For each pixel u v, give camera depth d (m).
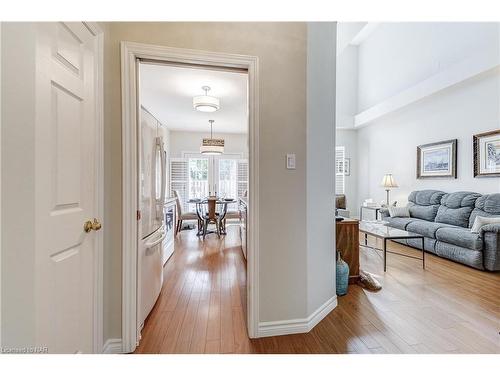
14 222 0.88
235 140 7.18
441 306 2.22
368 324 1.94
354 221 2.76
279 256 1.81
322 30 2.09
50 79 1.03
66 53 1.15
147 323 1.94
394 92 5.66
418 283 2.74
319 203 2.05
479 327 1.89
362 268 3.24
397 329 1.87
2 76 0.84
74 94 1.23
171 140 6.88
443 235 3.53
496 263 2.97
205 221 5.13
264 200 1.78
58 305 1.10
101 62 1.49
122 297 1.62
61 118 1.11
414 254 3.90
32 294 0.93
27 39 0.91
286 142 1.82
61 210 1.13
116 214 1.63
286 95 1.82
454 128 4.27
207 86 3.62
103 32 1.51
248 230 1.83
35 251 0.94
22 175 0.90
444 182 4.48
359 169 7.04
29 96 0.91
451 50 4.31
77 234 1.26
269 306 1.80
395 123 5.70
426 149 4.83
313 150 1.96
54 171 1.07
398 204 5.62
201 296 2.41
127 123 1.63
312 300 1.93
